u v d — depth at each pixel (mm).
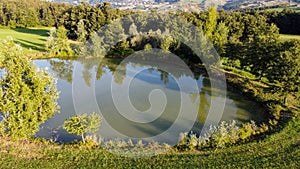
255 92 40031
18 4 104812
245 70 51469
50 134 28219
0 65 23594
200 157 23609
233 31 65312
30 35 81875
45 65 56156
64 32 62281
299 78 34344
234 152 24625
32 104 24047
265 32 52031
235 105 37469
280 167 22047
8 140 24906
